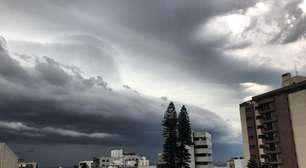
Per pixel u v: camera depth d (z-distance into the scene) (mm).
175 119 121000
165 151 120000
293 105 100750
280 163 102062
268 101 109188
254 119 117375
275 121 106125
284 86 110375
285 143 101562
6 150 59312
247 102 121438
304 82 98188
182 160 119562
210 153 143000
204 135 142375
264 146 109625
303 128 96812
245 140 120062
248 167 112000
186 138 121562
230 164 160750
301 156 96312
